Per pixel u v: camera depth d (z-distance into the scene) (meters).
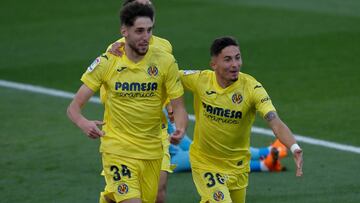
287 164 33.19
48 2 64.44
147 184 25.17
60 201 29.53
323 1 63.31
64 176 32.12
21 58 51.31
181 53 51.12
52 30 57.25
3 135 37.28
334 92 43.22
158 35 55.16
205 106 25.12
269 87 44.50
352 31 55.00
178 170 32.50
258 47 52.09
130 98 24.31
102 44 53.81
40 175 32.22
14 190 30.64
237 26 56.84
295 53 50.72
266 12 60.19
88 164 33.47
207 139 25.44
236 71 24.39
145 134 24.61
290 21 57.81
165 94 24.98
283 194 29.81
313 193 29.78
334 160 33.59
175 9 61.53
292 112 40.25
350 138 36.38
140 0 25.25
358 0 63.53
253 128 38.25
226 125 25.08
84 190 30.62
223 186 25.41
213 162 25.70
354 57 49.59
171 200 29.61
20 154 34.69
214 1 63.62
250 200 29.28
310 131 37.44
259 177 31.73
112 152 24.52
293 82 45.22
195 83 25.23
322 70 47.25
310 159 33.72
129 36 23.78
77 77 47.41
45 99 43.34
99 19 59.53
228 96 24.84
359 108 40.41
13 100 43.16
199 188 25.81
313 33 54.81
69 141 36.38
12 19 60.12
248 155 25.91
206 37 54.50
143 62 24.25
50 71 48.59
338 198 29.23
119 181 24.45
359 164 33.03
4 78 47.50
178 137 24.36
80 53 52.03
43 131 37.84
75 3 64.00
